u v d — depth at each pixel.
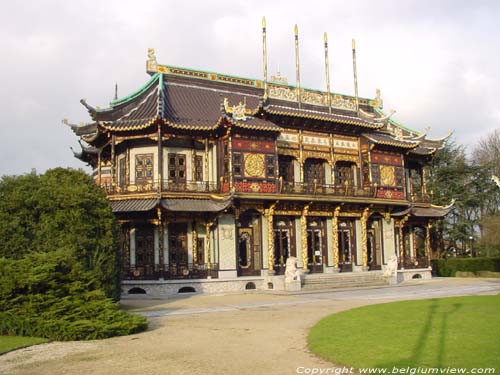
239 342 16.84
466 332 16.50
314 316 23.03
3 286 18.95
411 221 52.56
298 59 49.09
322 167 48.41
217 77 49.03
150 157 41.38
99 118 41.06
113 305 19.69
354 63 52.44
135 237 40.34
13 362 14.36
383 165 49.31
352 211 47.72
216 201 40.00
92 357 14.88
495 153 76.69
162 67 46.78
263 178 41.12
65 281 20.33
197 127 40.47
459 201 66.06
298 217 44.81
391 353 13.92
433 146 56.06
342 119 46.84
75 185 25.75
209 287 39.34
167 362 14.05
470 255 68.12
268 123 41.78
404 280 49.44
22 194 23.50
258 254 42.50
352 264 47.84
